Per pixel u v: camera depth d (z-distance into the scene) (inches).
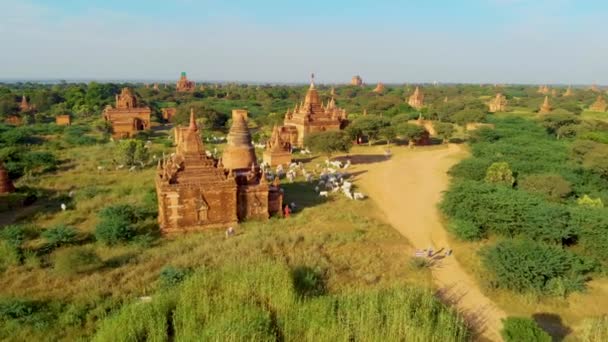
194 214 1262.3
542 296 965.8
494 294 986.7
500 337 831.7
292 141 2741.1
